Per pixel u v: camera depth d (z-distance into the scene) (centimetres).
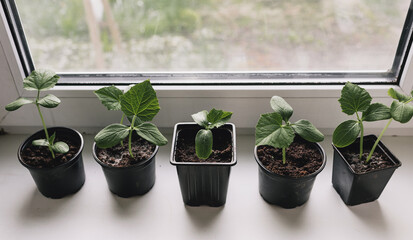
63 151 37
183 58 43
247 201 40
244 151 46
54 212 39
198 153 34
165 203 40
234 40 41
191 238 36
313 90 42
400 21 39
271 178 36
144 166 38
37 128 47
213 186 37
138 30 41
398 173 42
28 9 40
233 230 37
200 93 43
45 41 42
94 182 42
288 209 39
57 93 43
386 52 41
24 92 43
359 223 37
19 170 43
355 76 43
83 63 44
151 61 43
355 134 34
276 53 42
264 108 44
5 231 37
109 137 34
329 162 44
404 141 46
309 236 36
